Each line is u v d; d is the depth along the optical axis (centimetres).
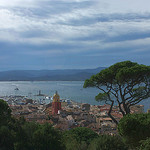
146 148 2384
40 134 3869
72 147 3697
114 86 4006
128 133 2992
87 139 5094
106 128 11850
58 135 4066
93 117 15650
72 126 12662
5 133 3959
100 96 4294
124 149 2877
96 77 4000
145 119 2995
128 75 3569
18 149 3741
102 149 2888
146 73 3547
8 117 5306
